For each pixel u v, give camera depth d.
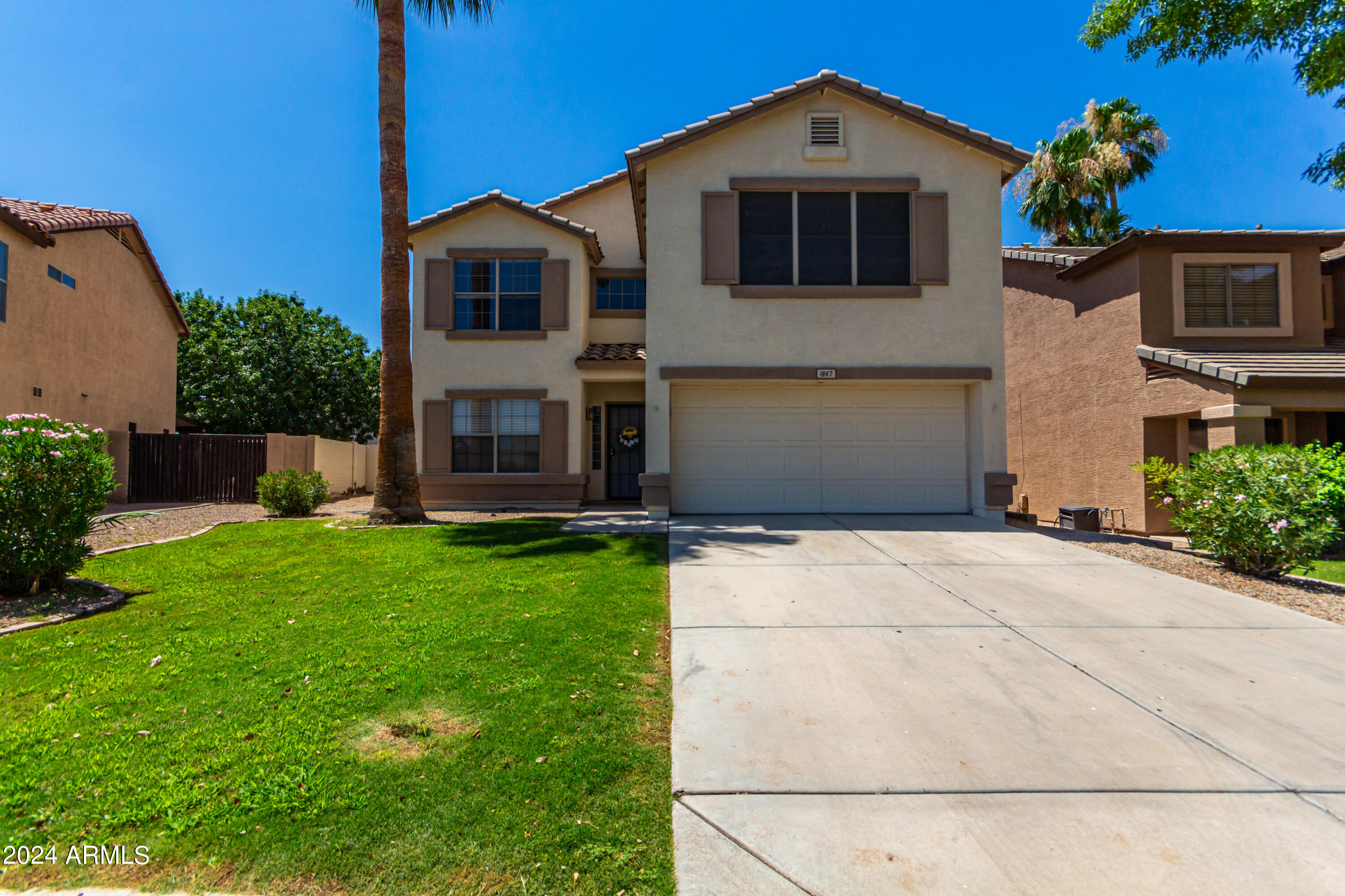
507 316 14.12
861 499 12.05
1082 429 15.51
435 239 14.02
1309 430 13.35
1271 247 13.41
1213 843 2.83
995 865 2.68
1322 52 11.40
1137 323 13.67
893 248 11.88
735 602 6.28
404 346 11.48
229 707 3.92
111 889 2.47
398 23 11.38
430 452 13.85
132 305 18.23
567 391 13.86
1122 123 24.62
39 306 14.30
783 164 11.81
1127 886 2.57
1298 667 4.76
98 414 16.61
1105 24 13.02
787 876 2.61
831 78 11.57
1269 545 7.51
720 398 12.05
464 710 3.88
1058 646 5.15
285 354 27.03
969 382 11.91
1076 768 3.40
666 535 9.69
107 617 5.81
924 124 11.68
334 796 3.00
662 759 3.43
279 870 2.56
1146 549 9.35
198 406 26.05
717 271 11.70
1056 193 25.27
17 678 4.41
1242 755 3.54
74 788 3.05
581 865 2.62
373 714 3.83
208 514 13.37
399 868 2.57
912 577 7.23
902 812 3.02
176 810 2.90
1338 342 13.90
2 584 6.30
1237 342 13.45
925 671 4.65
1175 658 4.93
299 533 10.06
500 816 2.89
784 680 4.48
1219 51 12.40
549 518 11.94
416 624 5.49
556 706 3.94
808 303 11.77
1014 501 18.52
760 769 3.36
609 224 16.36
